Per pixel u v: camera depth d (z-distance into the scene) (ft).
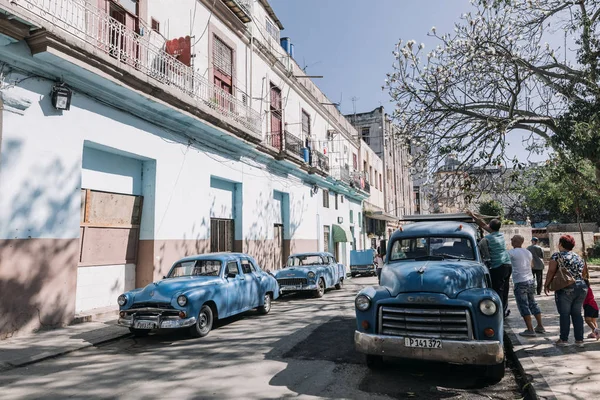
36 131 26.45
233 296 29.22
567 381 15.40
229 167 49.42
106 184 33.42
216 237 48.24
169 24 40.06
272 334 26.40
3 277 24.31
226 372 18.57
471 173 30.91
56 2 27.04
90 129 30.40
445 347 15.99
